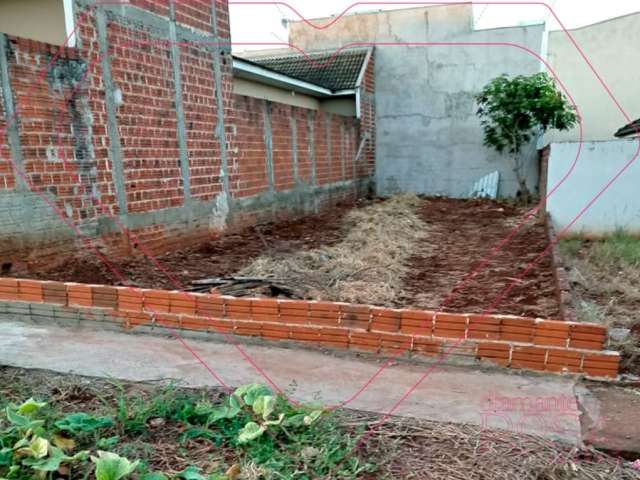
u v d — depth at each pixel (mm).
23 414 2285
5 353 3287
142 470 2020
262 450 2182
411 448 2221
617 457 2191
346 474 2023
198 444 2266
